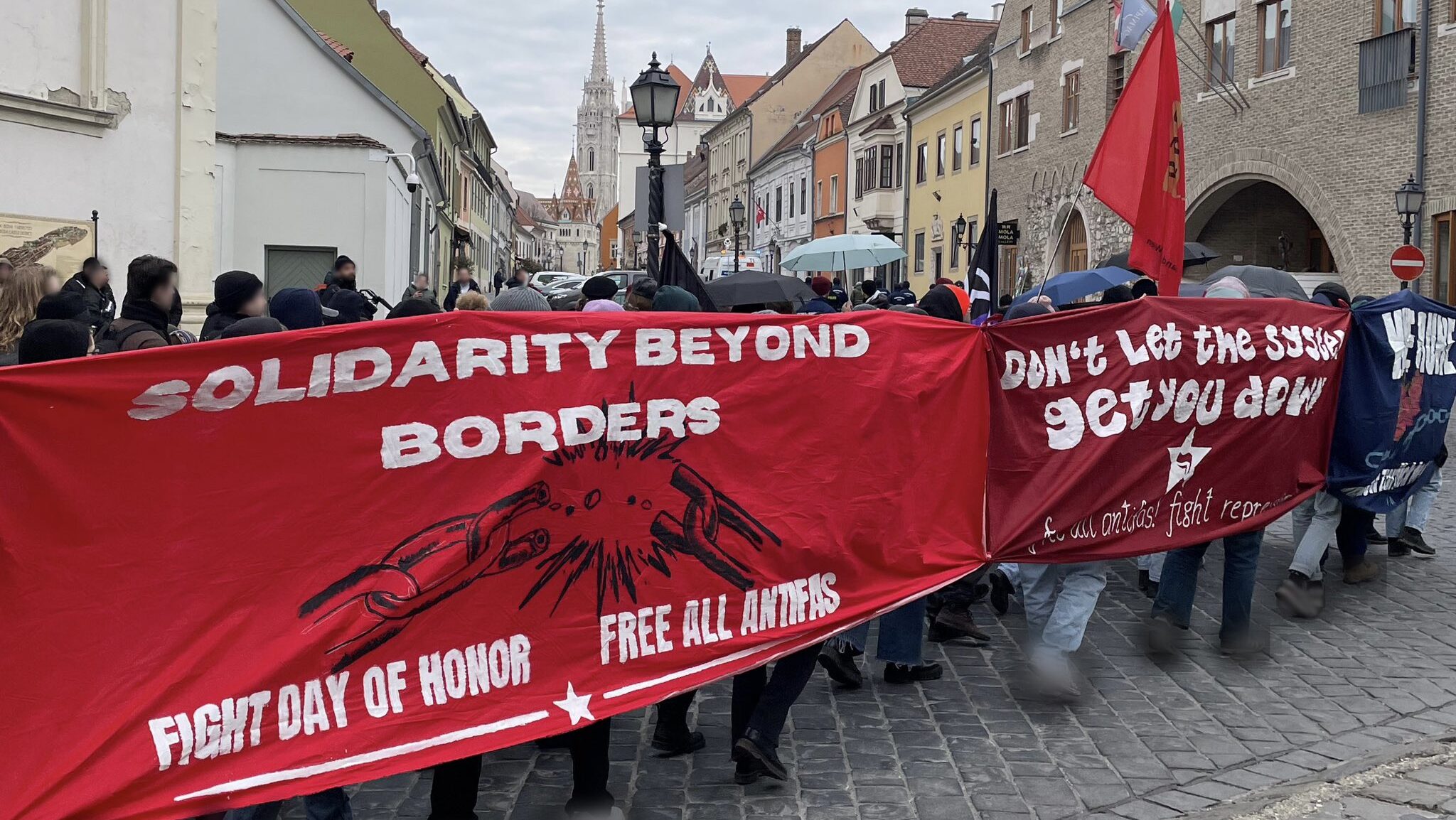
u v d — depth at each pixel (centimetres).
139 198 1386
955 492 555
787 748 544
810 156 6284
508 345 420
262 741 372
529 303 654
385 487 394
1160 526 626
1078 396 592
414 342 399
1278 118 2602
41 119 1250
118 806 347
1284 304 686
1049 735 559
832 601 507
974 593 743
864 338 517
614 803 462
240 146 2123
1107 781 500
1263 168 2653
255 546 372
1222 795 484
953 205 4450
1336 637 726
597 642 443
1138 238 667
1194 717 584
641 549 454
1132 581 888
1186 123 2959
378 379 394
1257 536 679
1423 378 779
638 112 1389
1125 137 671
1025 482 579
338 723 385
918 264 4850
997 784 498
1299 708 596
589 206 19450
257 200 2139
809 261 2055
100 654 347
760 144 7775
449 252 4684
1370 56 2300
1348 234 2391
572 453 435
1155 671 661
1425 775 497
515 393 421
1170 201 674
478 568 413
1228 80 2786
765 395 486
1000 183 4012
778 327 490
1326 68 2448
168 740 355
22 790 333
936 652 706
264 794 369
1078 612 604
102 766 345
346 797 432
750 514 482
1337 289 875
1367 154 2331
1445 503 1216
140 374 354
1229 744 545
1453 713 586
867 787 496
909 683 644
